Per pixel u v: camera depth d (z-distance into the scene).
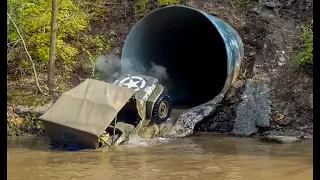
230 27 15.81
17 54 16.34
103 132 11.25
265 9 17.27
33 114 13.49
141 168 9.38
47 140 12.60
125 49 14.96
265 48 15.88
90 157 10.49
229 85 14.45
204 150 11.12
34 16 16.08
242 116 13.51
